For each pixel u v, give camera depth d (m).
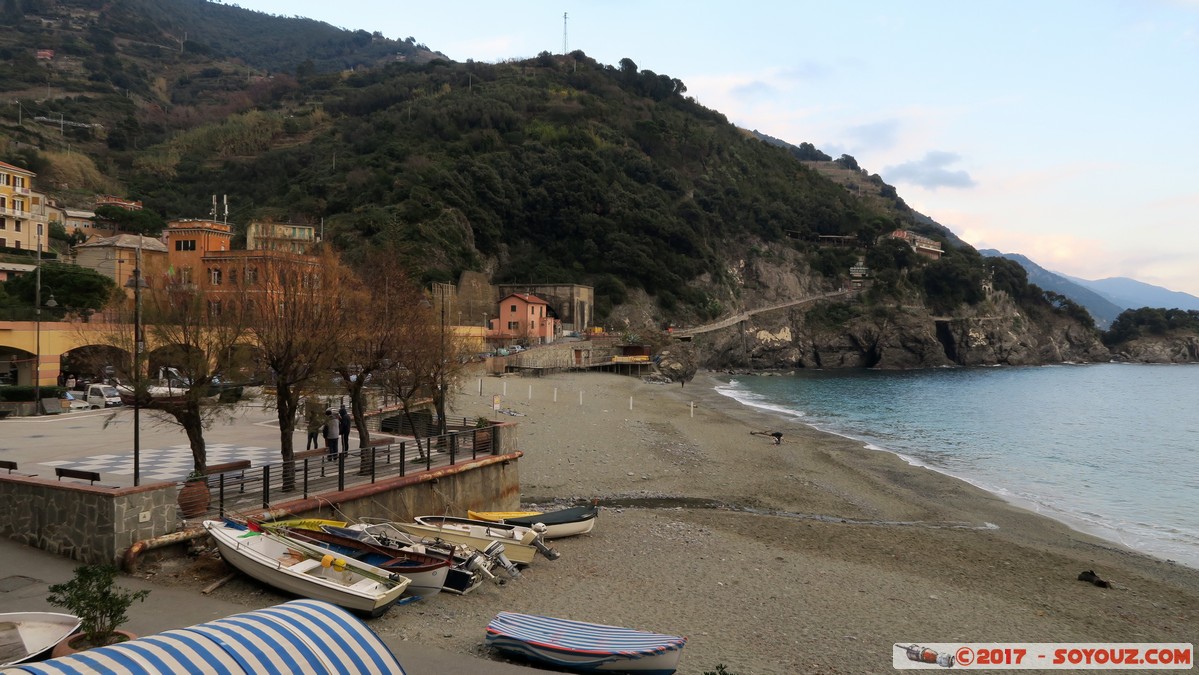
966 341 179.75
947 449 50.88
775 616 17.86
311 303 22.12
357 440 30.14
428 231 116.69
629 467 37.84
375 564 17.16
